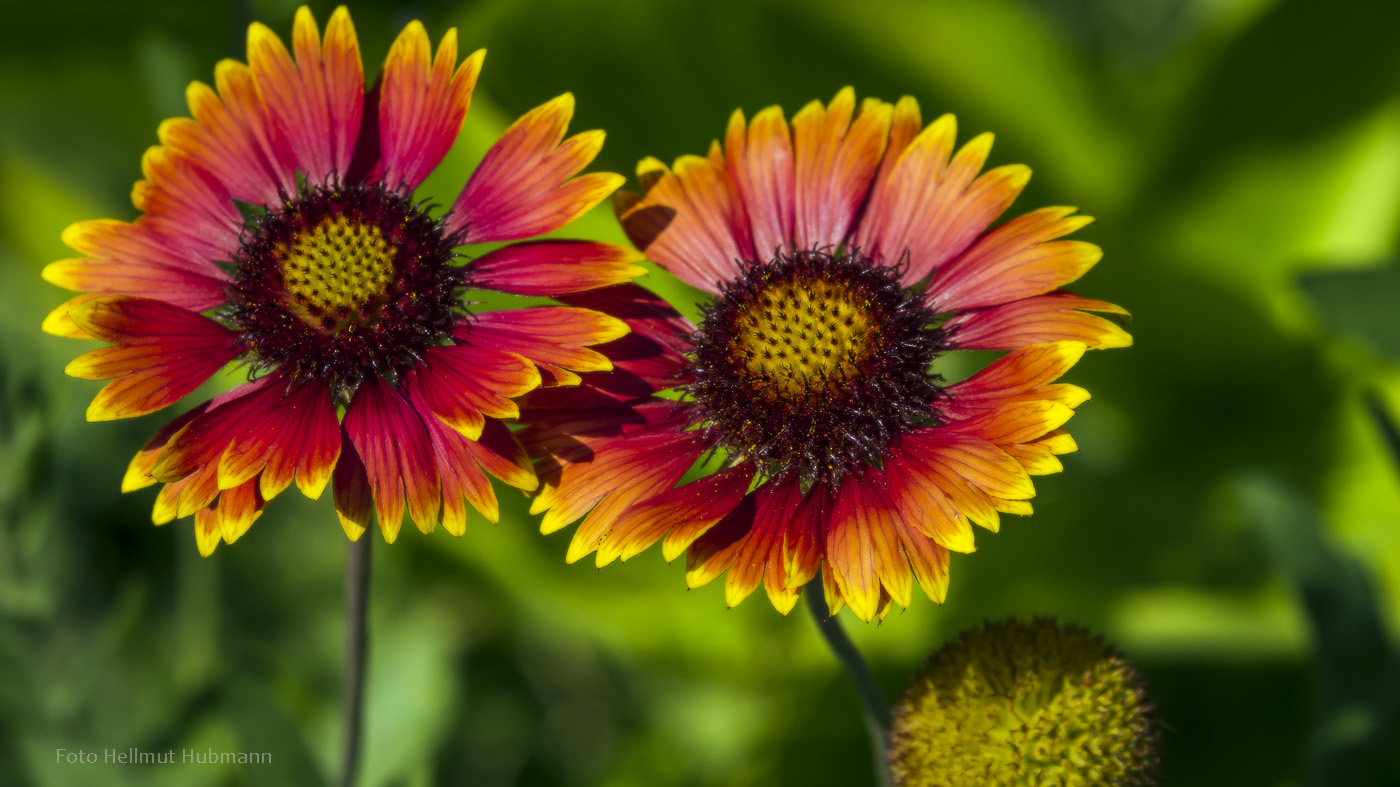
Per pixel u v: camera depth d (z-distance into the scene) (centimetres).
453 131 43
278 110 44
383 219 43
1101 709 43
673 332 44
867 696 43
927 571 41
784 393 43
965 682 43
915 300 43
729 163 44
